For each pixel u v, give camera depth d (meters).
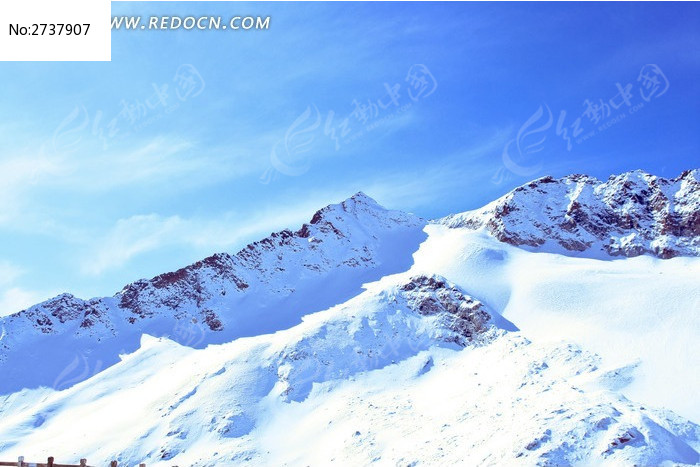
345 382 138.00
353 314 162.12
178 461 116.75
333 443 110.88
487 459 82.75
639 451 77.62
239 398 133.75
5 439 139.38
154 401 140.75
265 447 116.88
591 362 124.75
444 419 108.44
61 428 142.88
